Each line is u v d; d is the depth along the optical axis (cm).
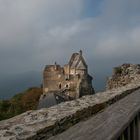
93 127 390
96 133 364
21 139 363
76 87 13100
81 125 405
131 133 499
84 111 514
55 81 13238
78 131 375
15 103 9544
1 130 391
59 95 11388
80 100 596
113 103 575
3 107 8831
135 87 809
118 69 1494
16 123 430
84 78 13375
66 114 474
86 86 13388
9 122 437
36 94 11600
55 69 13338
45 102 10462
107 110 491
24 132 387
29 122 434
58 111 498
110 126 395
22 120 445
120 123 411
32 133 385
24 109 9750
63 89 13025
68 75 13300
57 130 435
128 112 469
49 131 416
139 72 1419
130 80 1383
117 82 1441
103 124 404
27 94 11450
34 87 12388
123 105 521
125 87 815
